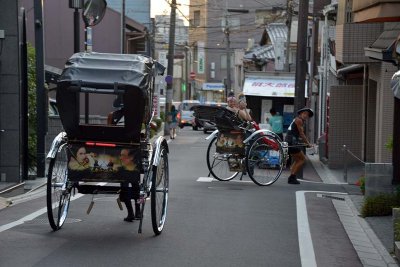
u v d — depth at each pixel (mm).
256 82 38094
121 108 10500
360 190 17125
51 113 25109
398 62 13047
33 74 20078
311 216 12914
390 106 19203
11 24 16953
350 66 25359
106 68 10047
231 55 85062
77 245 9570
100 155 10062
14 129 17062
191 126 62656
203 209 13180
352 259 9539
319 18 37531
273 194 15953
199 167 23344
